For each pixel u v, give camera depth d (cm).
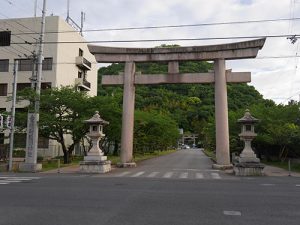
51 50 4550
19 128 3134
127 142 3006
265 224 824
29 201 1127
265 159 4016
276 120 3462
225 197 1229
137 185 1606
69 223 817
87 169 2425
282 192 1376
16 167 2712
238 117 3694
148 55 3005
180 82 2928
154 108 7694
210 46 2853
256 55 2747
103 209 991
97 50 3059
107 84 3070
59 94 3131
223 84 2798
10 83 4650
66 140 4647
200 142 12394
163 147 7894
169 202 1113
